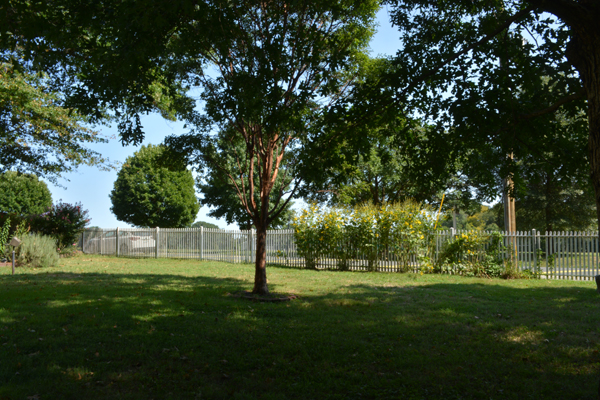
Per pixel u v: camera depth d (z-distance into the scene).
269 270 15.71
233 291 9.98
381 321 6.91
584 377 4.49
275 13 7.52
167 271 15.13
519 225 32.31
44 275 13.30
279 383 4.33
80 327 6.22
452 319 7.06
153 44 5.79
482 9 6.93
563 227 30.11
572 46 3.89
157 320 6.73
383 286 11.23
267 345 5.57
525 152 6.73
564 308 8.01
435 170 6.97
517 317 7.24
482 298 9.25
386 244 14.89
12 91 13.50
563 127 6.42
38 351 5.20
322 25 8.57
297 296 9.41
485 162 7.02
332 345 5.58
